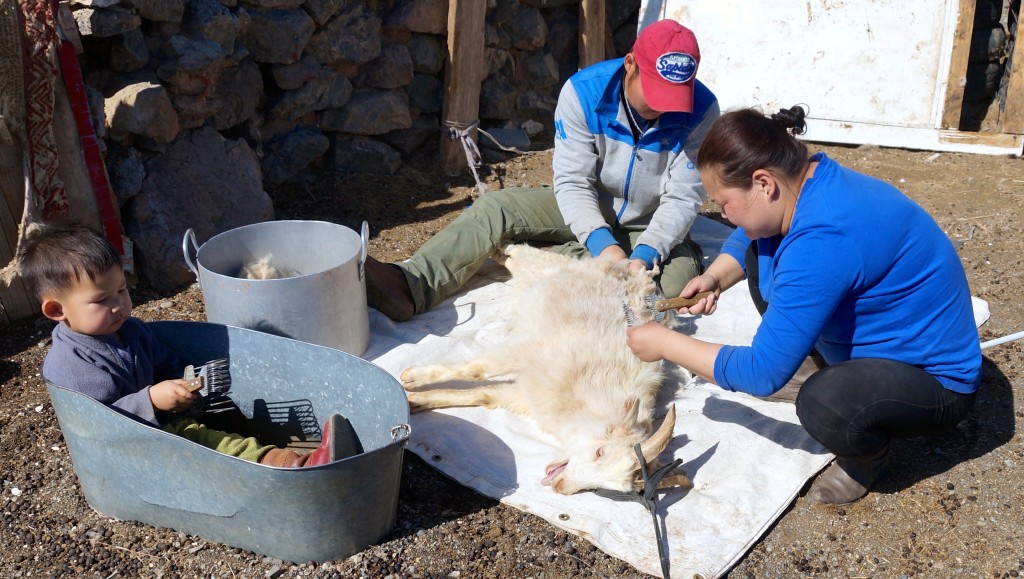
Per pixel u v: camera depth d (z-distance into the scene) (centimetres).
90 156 411
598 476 293
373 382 298
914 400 273
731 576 273
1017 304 427
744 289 443
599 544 281
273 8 504
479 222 430
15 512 296
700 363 279
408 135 596
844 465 302
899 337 275
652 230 407
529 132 657
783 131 254
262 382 327
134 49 441
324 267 396
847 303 271
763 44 653
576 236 417
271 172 536
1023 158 617
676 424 343
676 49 352
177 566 273
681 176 410
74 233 272
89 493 293
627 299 373
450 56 565
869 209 255
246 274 378
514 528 292
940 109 624
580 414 324
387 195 556
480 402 352
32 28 375
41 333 400
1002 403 352
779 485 307
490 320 415
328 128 562
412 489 311
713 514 294
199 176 467
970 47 663
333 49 539
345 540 271
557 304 369
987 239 500
